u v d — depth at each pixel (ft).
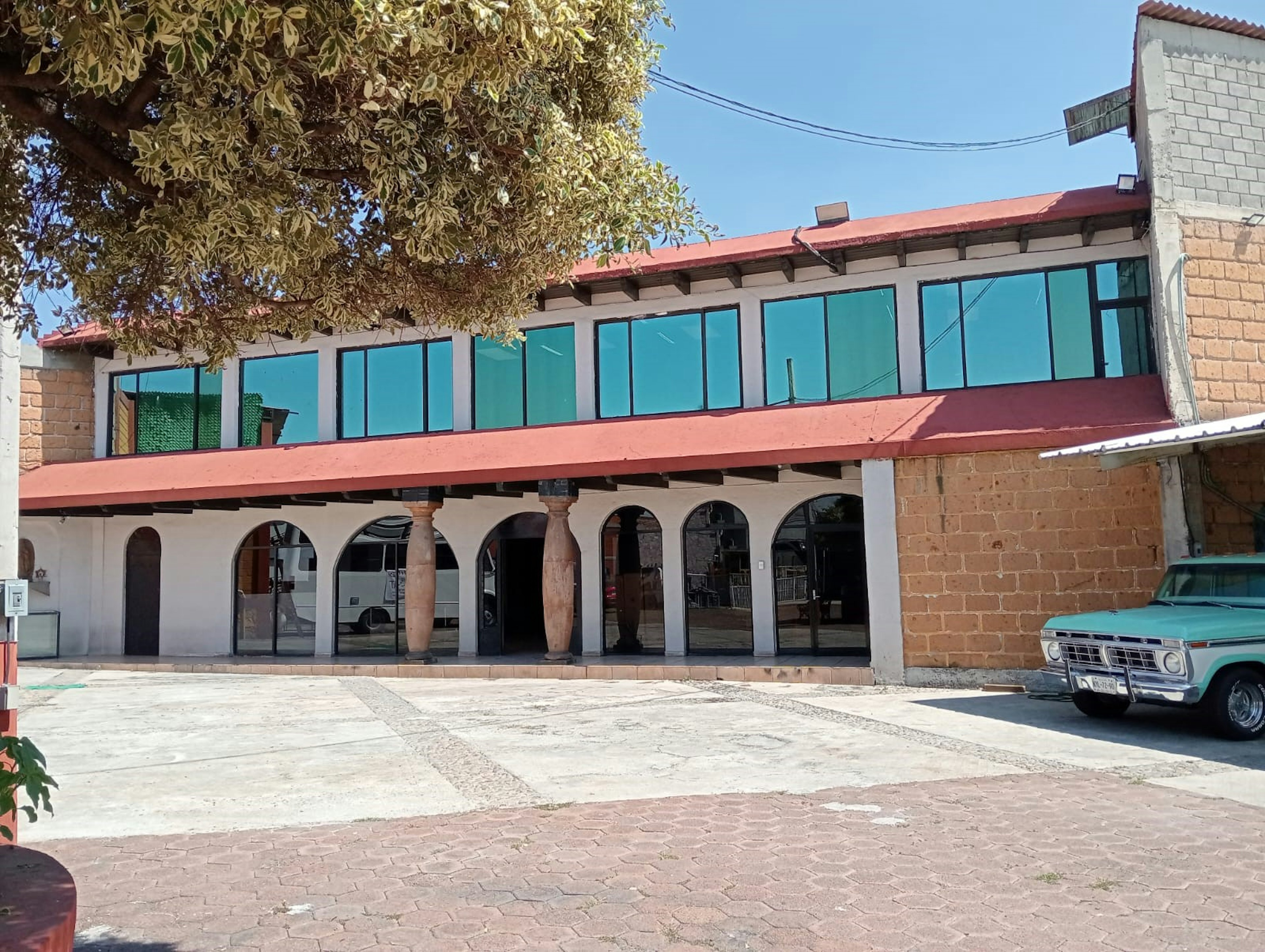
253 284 21.29
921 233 49.32
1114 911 15.84
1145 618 32.19
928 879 17.60
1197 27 45.39
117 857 20.25
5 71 15.72
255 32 14.08
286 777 27.76
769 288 55.31
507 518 61.52
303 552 65.36
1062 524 42.47
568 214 19.76
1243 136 44.96
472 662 55.72
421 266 21.13
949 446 43.75
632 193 21.26
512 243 19.75
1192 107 44.65
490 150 18.17
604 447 53.11
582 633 58.29
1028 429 42.98
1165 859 18.47
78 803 25.02
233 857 20.13
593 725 35.50
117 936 15.78
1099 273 49.34
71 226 19.93
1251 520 41.45
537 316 59.93
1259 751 28.71
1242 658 30.42
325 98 17.47
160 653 66.64
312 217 16.69
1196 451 39.86
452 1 14.64
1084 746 29.91
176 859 20.04
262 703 43.68
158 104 17.71
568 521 56.13
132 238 19.56
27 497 62.95
